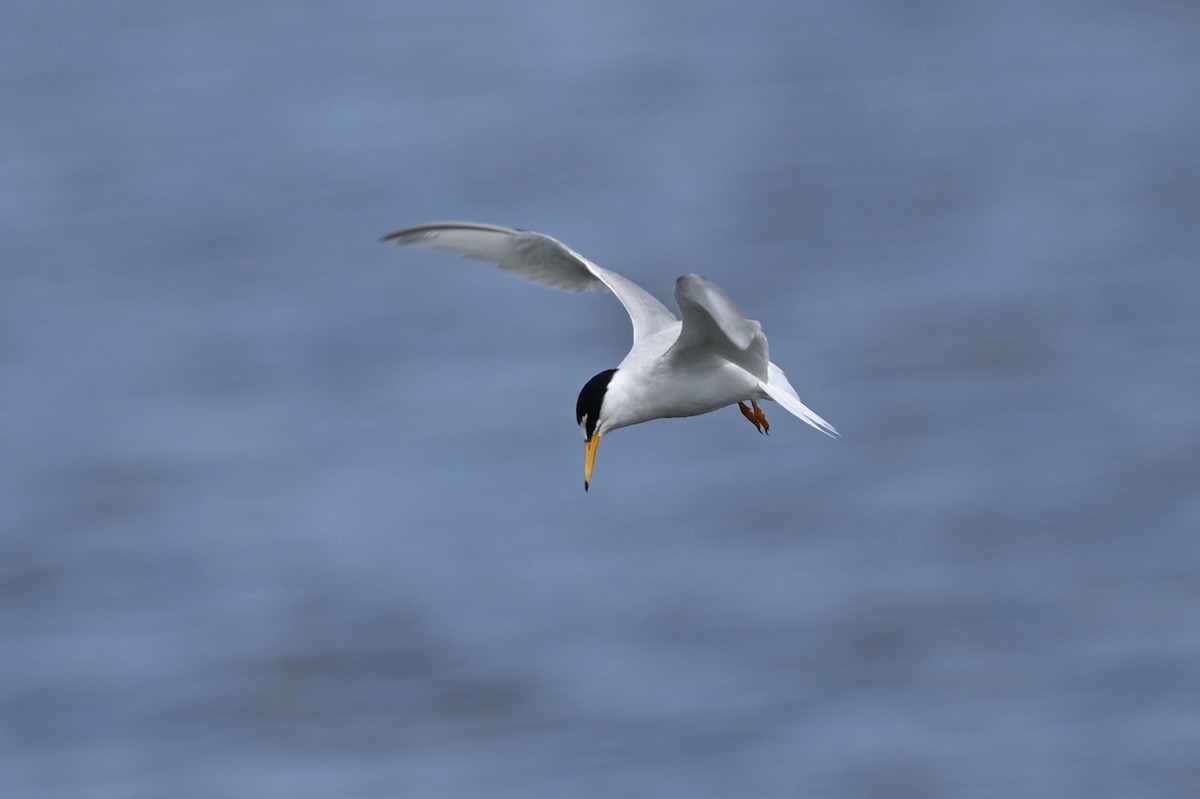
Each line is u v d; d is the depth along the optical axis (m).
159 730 16.64
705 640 17.17
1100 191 32.50
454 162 36.97
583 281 10.52
